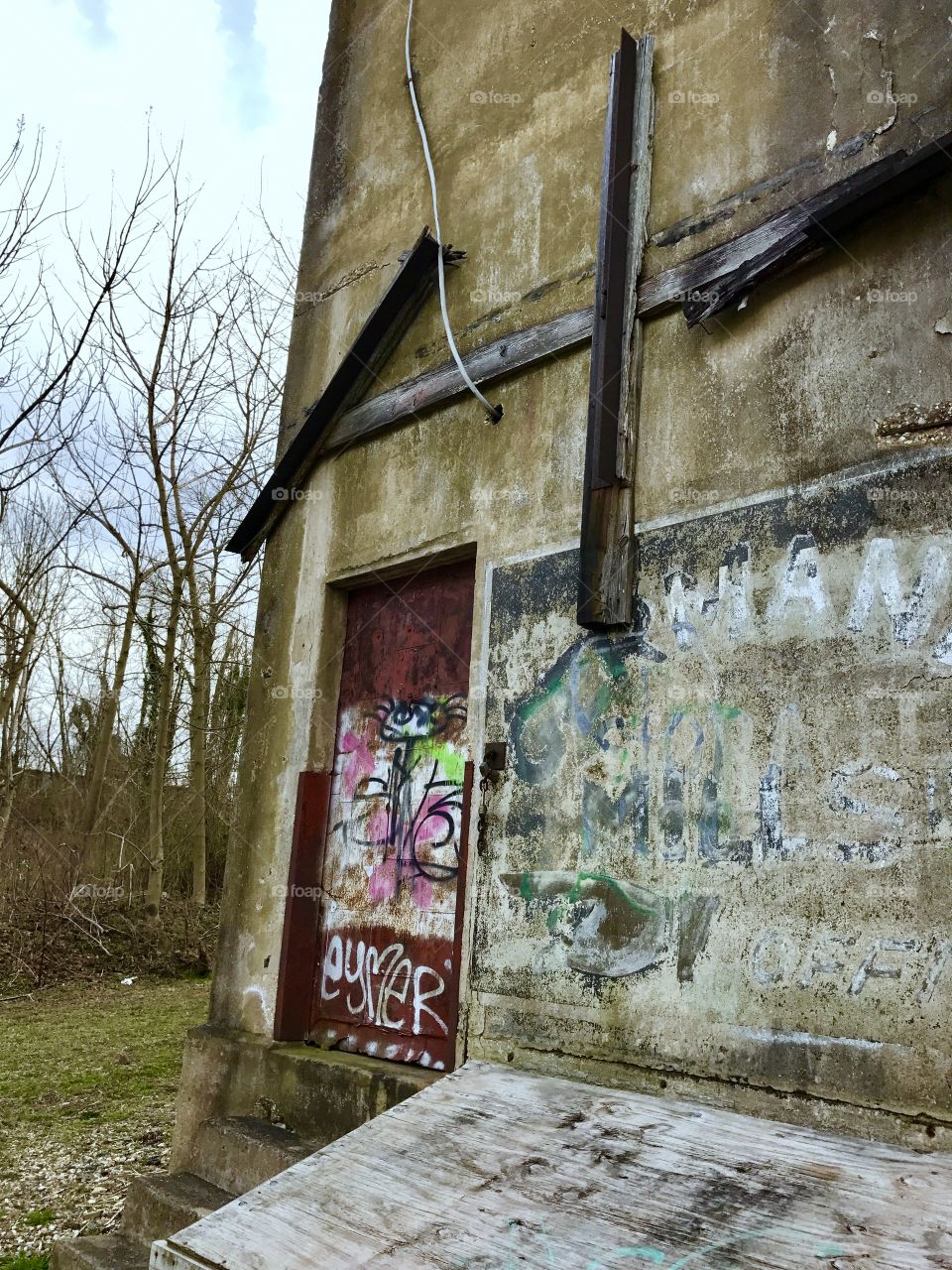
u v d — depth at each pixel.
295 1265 2.14
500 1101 2.82
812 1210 1.99
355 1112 3.70
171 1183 3.85
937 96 2.96
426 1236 2.16
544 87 4.34
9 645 11.80
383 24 5.42
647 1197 2.16
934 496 2.70
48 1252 3.78
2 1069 6.51
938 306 2.81
